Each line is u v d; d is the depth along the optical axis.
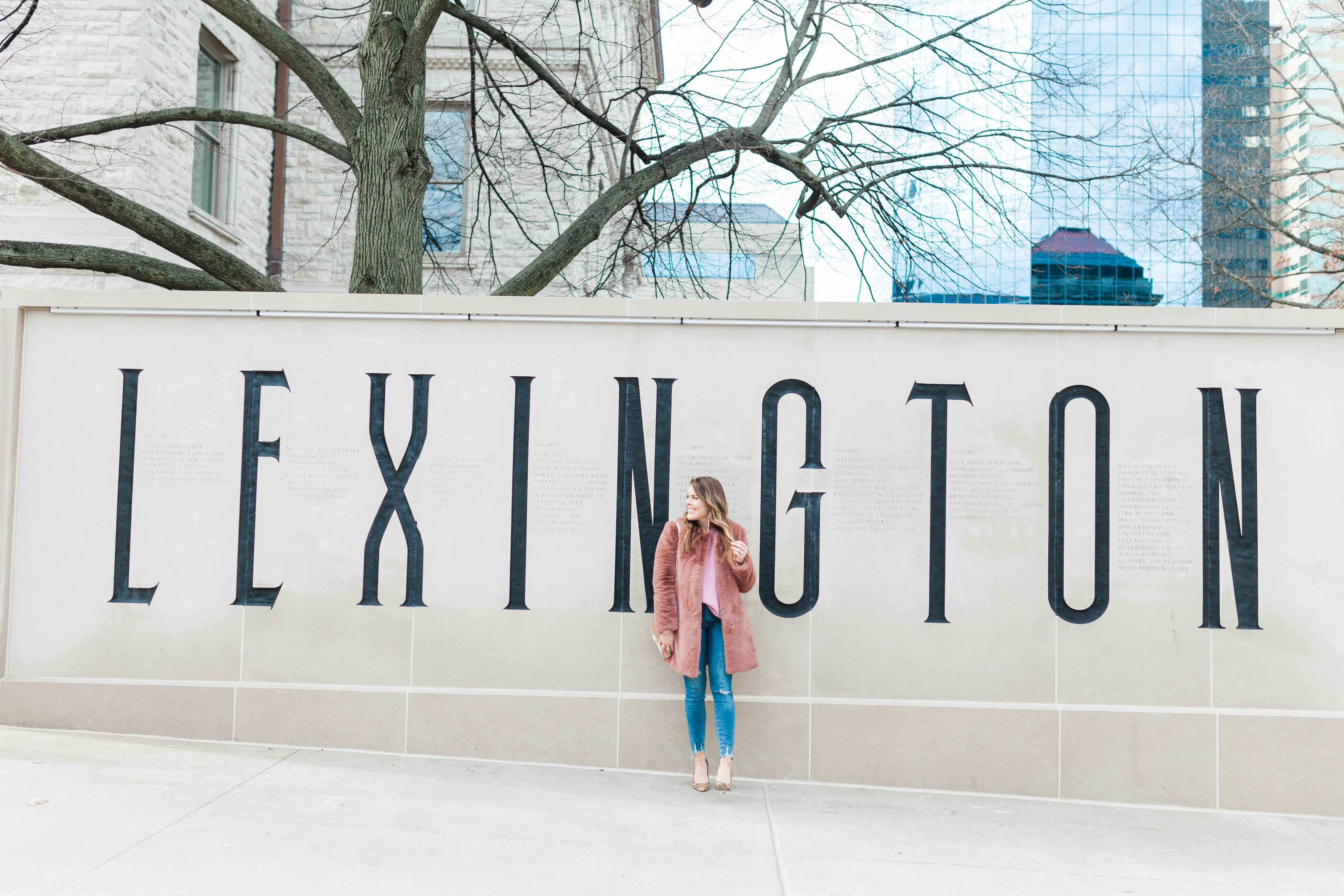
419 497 5.52
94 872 3.45
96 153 9.59
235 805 4.31
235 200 12.18
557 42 13.04
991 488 5.39
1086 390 5.39
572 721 5.36
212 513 5.54
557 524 5.49
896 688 5.33
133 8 10.08
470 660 5.45
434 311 5.55
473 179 13.23
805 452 5.46
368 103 7.65
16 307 5.59
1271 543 5.29
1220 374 5.35
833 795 5.05
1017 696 5.29
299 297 5.57
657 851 3.99
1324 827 4.87
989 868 3.98
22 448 5.59
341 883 3.46
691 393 5.51
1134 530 5.33
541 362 5.55
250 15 8.13
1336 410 5.29
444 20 13.10
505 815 4.39
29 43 9.38
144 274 7.74
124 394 5.57
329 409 5.57
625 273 11.36
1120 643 5.29
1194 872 4.05
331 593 5.50
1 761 4.80
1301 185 16.08
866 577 5.39
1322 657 5.22
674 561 4.99
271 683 5.47
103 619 5.52
